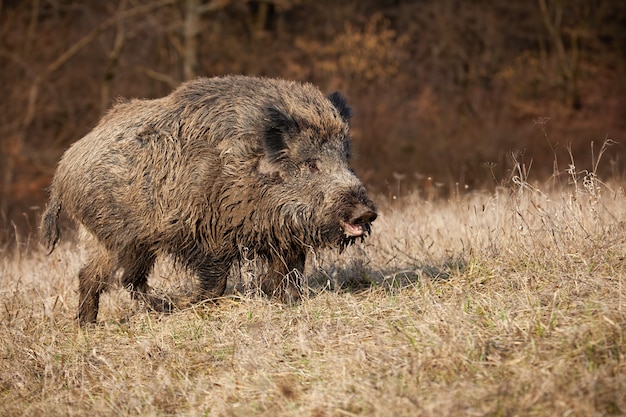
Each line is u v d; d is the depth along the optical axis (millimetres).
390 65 98375
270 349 20984
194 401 19016
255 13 109562
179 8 93000
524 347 18219
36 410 19938
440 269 26125
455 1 101438
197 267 26578
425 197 63812
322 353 20234
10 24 89812
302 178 25328
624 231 24609
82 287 27469
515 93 96812
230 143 25516
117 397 19906
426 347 18875
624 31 100875
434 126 89875
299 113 25578
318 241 25547
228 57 99750
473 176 76875
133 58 91688
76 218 27812
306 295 25188
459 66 99812
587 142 84562
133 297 27484
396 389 17234
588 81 97688
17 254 35438
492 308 20641
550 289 21141
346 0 103750
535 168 76938
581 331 17922
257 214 25609
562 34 102875
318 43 99875
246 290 25578
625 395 15586
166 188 26109
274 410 17797
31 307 27422
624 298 19469
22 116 84812
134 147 26562
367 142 86812
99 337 24953
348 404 17172
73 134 86938
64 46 91188
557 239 24469
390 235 31781
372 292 25047
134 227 26781
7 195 78188
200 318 24609
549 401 15805
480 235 27406
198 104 26266
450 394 16500
